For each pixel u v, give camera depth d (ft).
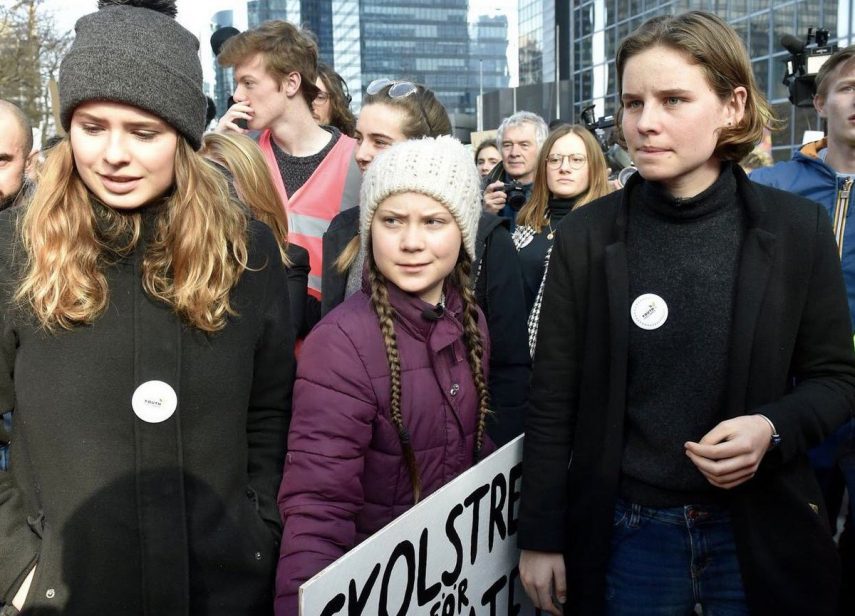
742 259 5.26
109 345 4.37
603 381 5.61
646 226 5.56
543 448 5.81
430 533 4.97
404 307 5.49
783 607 5.27
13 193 8.37
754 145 5.39
